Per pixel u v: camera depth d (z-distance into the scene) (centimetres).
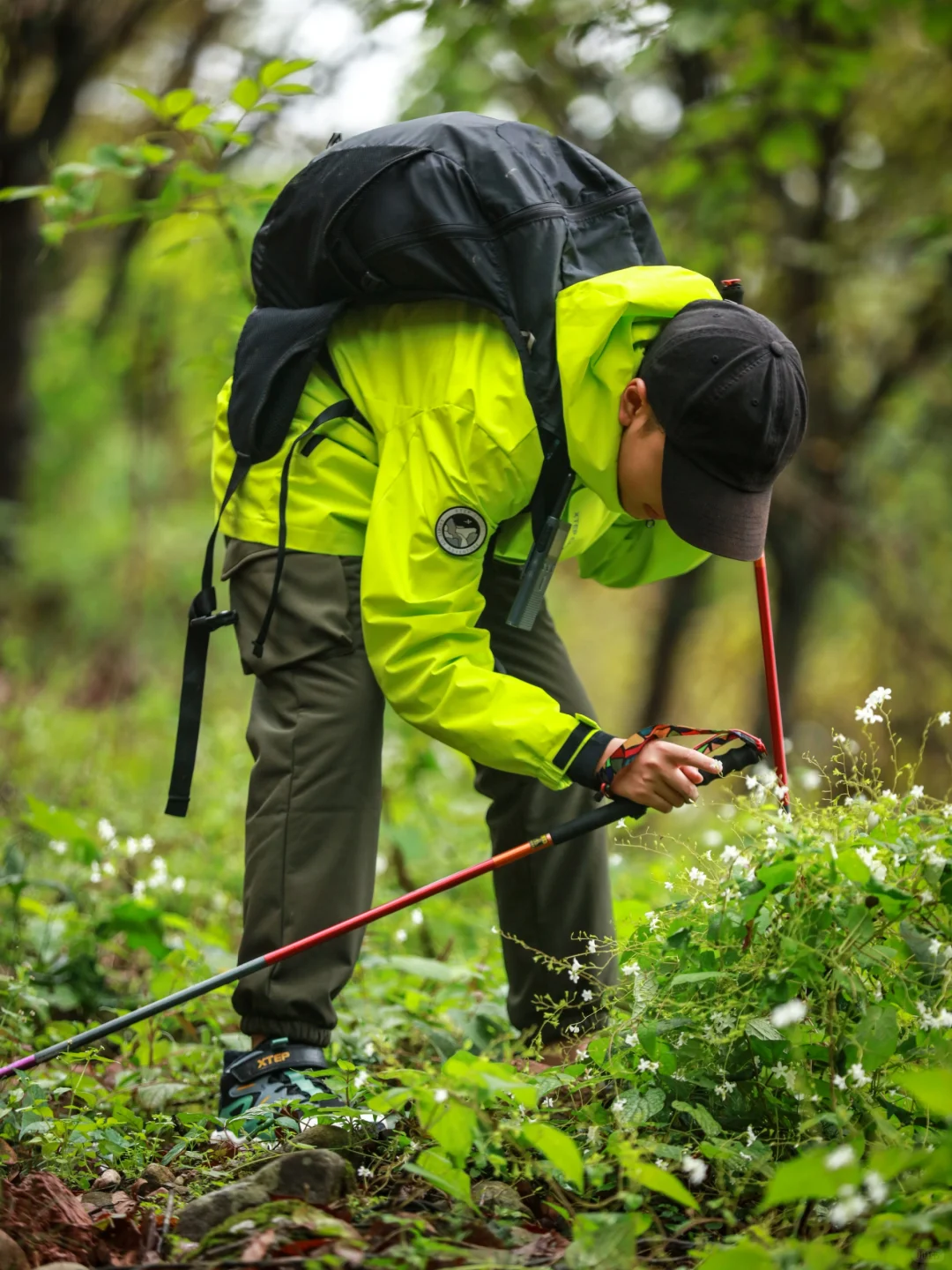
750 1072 349
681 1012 350
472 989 579
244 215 719
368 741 436
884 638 1856
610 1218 296
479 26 1134
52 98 1507
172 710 1217
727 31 1133
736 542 384
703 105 1202
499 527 423
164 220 793
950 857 340
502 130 412
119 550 1967
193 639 451
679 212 1358
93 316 1820
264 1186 330
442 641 398
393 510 400
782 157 1199
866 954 335
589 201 408
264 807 435
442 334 405
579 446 388
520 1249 310
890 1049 320
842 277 1503
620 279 388
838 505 1627
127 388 1809
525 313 388
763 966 338
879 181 1463
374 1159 363
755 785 385
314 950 430
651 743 382
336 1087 400
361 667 434
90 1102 431
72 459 2127
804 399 385
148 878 696
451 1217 323
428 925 660
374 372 418
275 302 436
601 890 471
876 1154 285
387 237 400
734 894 348
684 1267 308
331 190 412
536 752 389
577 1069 363
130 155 705
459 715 395
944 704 1714
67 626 1916
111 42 1500
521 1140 339
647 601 2511
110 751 1002
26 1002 529
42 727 1019
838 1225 296
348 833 434
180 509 2075
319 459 425
